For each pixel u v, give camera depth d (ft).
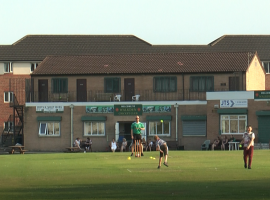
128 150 376.27
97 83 408.05
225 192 125.90
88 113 394.93
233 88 391.45
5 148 410.31
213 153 252.01
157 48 564.30
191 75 396.37
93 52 555.28
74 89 408.67
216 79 393.70
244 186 135.64
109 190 131.54
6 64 550.77
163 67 406.82
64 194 126.62
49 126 399.24
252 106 363.56
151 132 387.75
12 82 545.85
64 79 409.90
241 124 365.81
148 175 160.86
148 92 401.49
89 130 394.52
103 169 178.91
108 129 392.47
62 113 397.60
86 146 379.55
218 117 368.89
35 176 163.63
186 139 382.63
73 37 572.92
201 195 121.90
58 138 397.19
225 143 353.72
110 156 235.81
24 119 401.49
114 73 404.98
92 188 135.74
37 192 130.62
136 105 390.21
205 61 410.31
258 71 440.86
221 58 412.98
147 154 241.96
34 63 549.13
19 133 419.13
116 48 561.02
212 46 570.46
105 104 393.29
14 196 125.18
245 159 177.88
